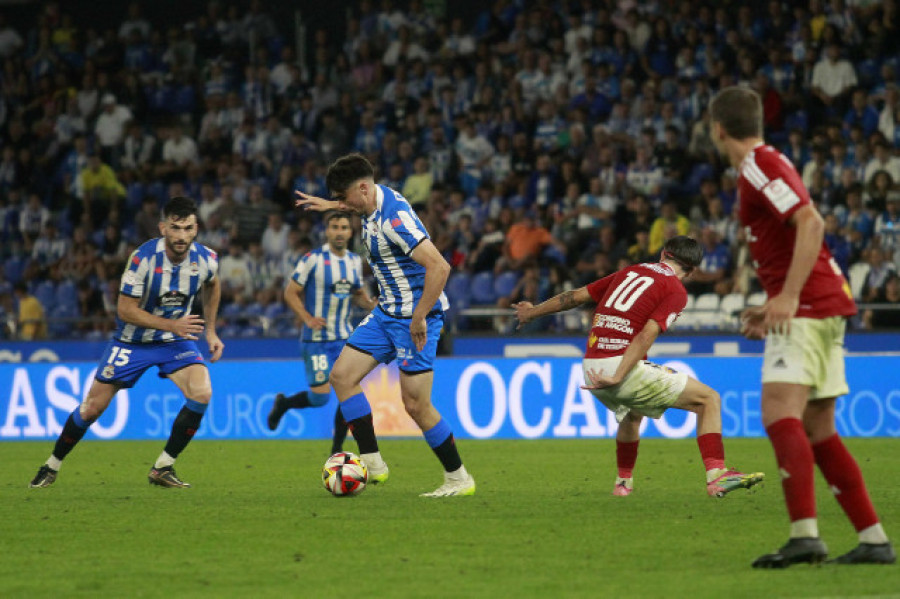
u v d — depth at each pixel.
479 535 20.05
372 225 25.05
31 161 73.56
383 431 48.91
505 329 55.34
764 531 20.33
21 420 51.25
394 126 70.38
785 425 16.33
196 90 76.38
